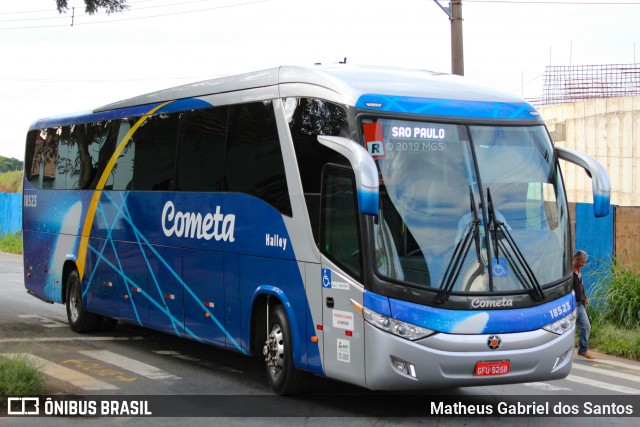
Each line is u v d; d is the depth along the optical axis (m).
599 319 17.00
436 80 10.59
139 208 14.17
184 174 13.03
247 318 11.44
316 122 10.27
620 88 35.41
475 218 9.49
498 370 9.27
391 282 9.16
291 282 10.56
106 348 14.46
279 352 10.88
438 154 9.68
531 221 9.81
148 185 13.99
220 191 12.12
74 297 16.30
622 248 17.73
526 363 9.41
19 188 65.69
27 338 15.40
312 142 10.32
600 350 16.03
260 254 11.17
